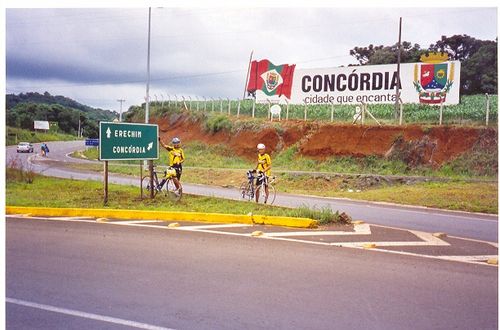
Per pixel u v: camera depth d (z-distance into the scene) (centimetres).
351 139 3178
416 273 713
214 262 763
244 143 3881
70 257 796
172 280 671
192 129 4759
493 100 3394
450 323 529
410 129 3000
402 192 1978
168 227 1052
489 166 2597
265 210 1209
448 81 3316
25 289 637
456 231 1098
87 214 1218
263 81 4075
